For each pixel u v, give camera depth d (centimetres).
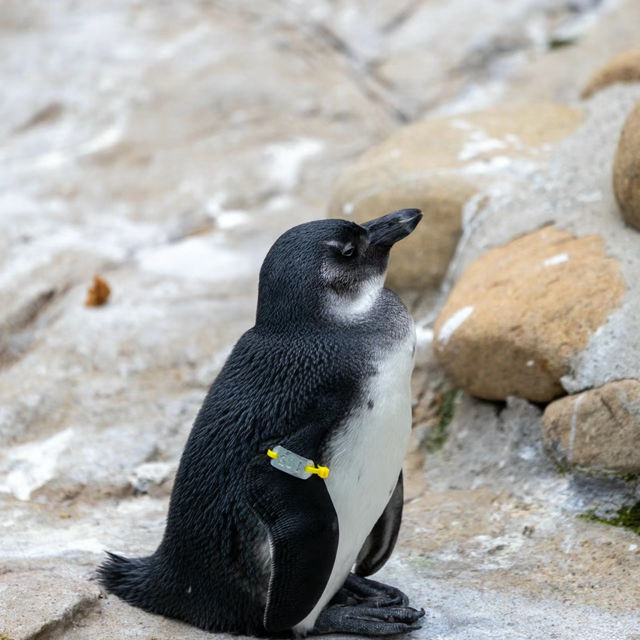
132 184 3678
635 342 1966
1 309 2995
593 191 2495
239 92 4138
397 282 2689
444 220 2620
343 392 1443
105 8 4747
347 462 1452
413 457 2269
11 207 3559
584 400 1956
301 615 1436
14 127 4094
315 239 1526
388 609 1568
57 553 1877
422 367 2464
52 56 4434
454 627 1586
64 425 2450
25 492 2228
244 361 1529
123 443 2350
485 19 4406
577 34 4234
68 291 3062
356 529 1514
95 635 1523
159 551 1611
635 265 2127
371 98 4134
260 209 3488
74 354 2698
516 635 1545
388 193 2678
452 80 4169
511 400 2186
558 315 2083
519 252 2369
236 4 4731
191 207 3509
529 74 4056
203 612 1540
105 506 2181
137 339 2725
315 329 1498
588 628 1565
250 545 1460
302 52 4409
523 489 2055
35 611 1530
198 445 1520
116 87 4225
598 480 1942
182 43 4472
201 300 2923
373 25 4531
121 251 3291
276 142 3841
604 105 2928
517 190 2600
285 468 1406
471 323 2206
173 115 4050
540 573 1773
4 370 2808
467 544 1906
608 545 1817
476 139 2873
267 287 1538
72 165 3819
